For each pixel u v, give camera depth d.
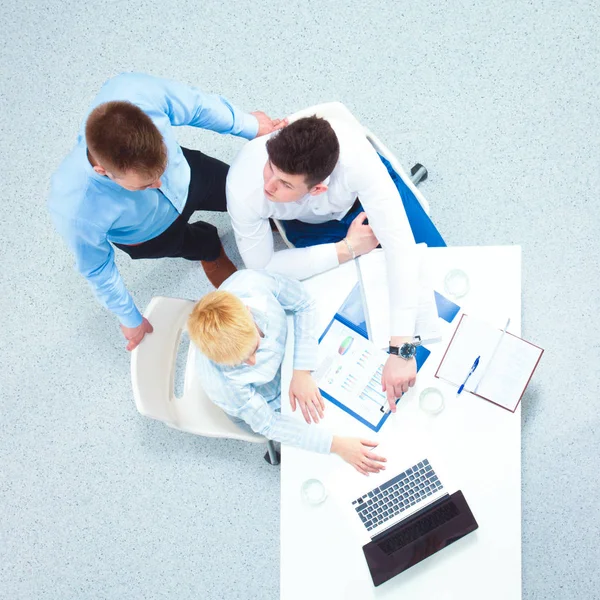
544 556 2.21
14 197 2.63
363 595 1.57
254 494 2.37
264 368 1.72
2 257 2.60
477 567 1.55
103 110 1.34
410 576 1.57
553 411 2.29
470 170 2.46
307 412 1.70
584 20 2.49
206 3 2.68
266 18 2.64
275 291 1.73
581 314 2.32
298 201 1.75
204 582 2.34
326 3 2.62
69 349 2.53
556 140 2.44
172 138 1.69
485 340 1.66
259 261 1.87
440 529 1.56
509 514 1.57
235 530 2.36
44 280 2.57
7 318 2.56
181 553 2.37
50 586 2.40
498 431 1.62
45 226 2.60
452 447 1.62
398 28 2.57
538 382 2.31
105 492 2.43
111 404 2.48
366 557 1.57
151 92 1.62
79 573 2.39
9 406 2.51
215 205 2.14
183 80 2.64
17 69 2.72
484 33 2.53
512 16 2.53
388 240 1.71
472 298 1.71
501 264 1.71
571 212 2.39
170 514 2.39
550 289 2.35
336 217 1.94
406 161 2.49
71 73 2.70
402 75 2.54
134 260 2.56
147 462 2.43
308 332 1.73
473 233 2.42
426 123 2.51
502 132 2.47
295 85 2.59
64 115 2.67
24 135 2.67
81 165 1.50
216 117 1.79
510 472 1.59
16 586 2.41
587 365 2.29
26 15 2.75
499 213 2.42
